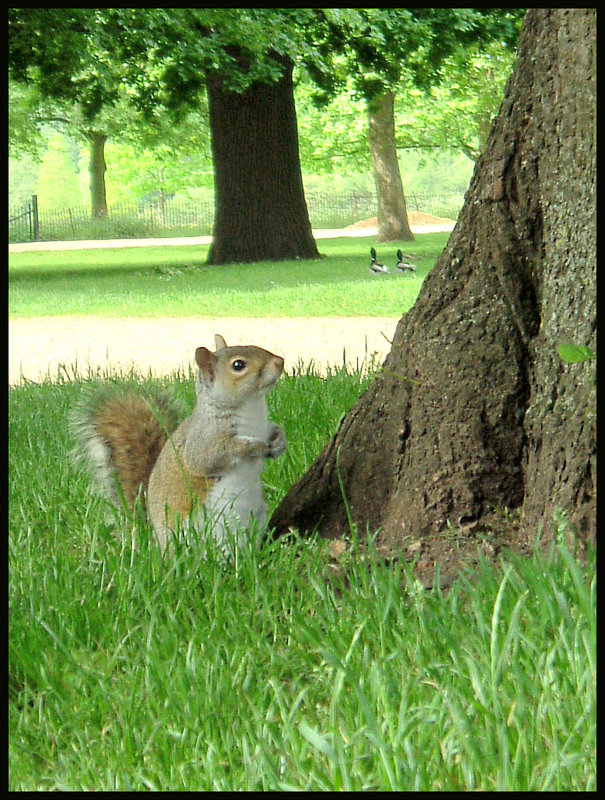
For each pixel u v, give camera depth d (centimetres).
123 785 309
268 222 3039
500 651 343
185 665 367
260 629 408
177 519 479
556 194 448
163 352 1438
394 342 512
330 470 519
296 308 1933
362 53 2825
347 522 510
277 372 476
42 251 4500
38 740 344
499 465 469
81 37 2483
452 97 4362
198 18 2425
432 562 450
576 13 439
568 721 308
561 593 352
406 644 364
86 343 1566
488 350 471
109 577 458
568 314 440
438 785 293
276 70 2548
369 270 2581
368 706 307
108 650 399
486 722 310
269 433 503
